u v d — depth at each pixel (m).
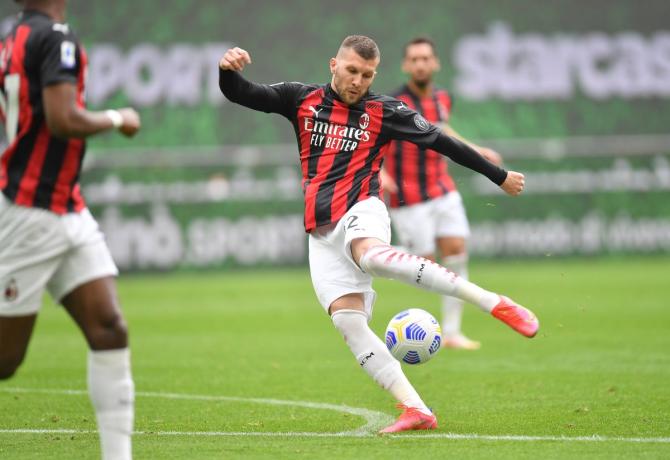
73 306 15.59
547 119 78.56
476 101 78.38
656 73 79.56
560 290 55.56
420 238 37.78
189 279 68.81
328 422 22.08
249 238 72.56
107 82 76.50
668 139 78.00
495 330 42.25
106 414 15.55
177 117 76.00
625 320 43.34
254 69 77.94
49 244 15.30
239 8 77.75
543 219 75.31
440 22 78.56
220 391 27.03
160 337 40.28
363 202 20.39
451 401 24.98
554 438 19.70
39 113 15.15
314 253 20.89
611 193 76.12
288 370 31.12
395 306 50.59
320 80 78.12
